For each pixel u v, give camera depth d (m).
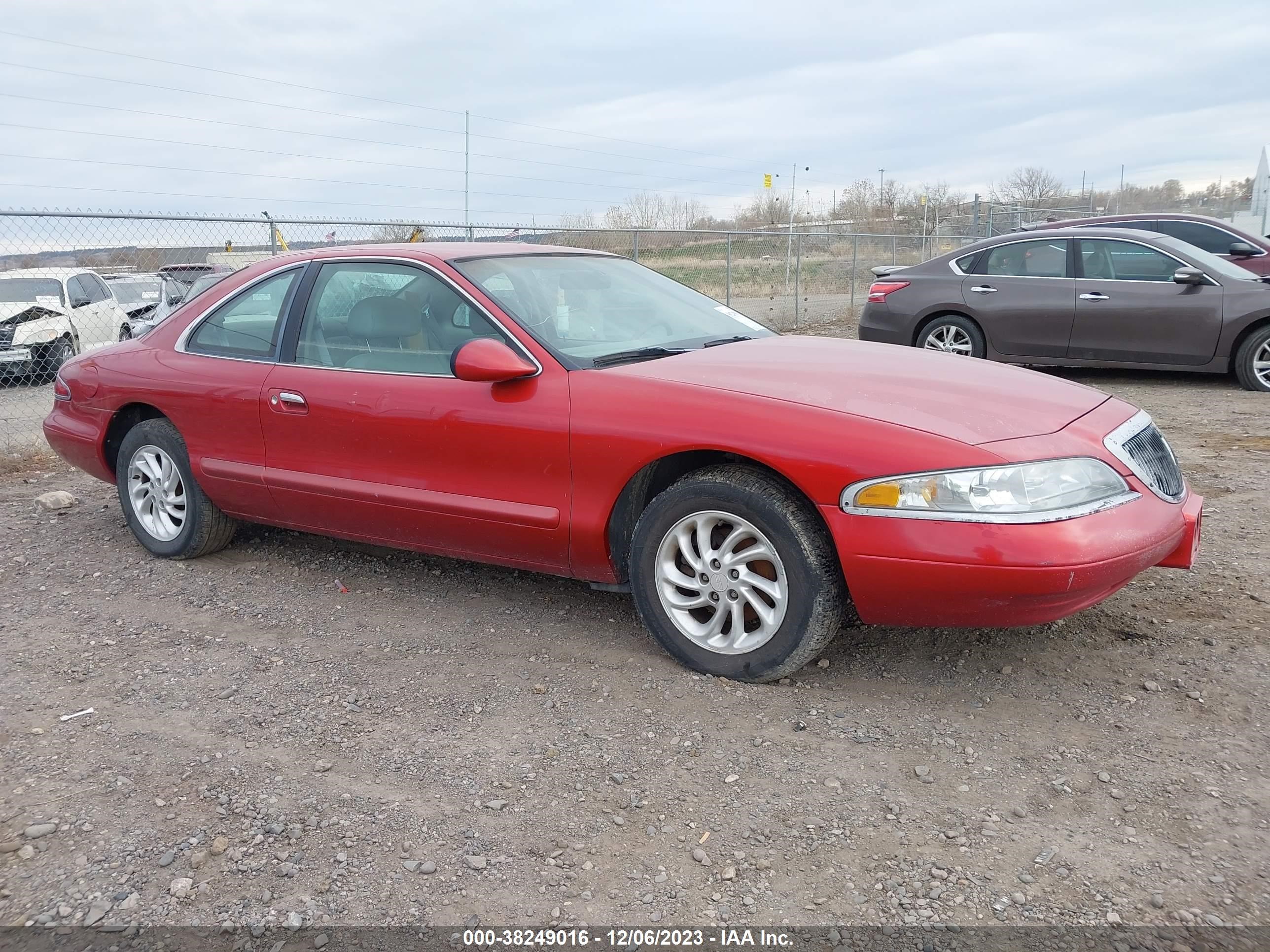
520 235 12.31
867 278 21.30
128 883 2.38
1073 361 9.38
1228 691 3.20
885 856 2.42
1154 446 3.44
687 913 2.24
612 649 3.64
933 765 2.82
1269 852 2.38
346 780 2.81
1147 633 3.65
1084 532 2.89
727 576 3.28
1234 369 8.92
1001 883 2.31
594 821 2.59
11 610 4.22
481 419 3.65
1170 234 11.68
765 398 3.24
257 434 4.30
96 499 6.15
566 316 3.94
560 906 2.28
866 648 3.60
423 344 3.91
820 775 2.78
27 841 2.55
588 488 3.47
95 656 3.71
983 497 2.88
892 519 2.96
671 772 2.81
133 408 4.88
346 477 4.06
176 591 4.40
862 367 3.59
